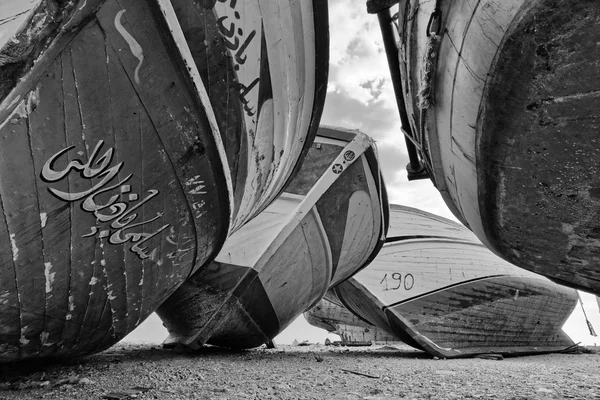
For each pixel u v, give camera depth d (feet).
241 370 11.41
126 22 5.87
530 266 8.16
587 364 17.89
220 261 14.05
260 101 8.66
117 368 10.92
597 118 5.34
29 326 7.65
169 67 6.46
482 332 22.31
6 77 5.42
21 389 8.27
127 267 8.23
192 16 6.82
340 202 15.42
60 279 7.36
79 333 8.66
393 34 10.18
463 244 23.11
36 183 6.18
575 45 4.96
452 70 6.98
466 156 7.53
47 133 5.96
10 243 6.40
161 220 8.02
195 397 7.73
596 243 6.73
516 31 5.27
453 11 6.61
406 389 8.75
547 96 5.49
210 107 7.21
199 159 7.60
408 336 19.89
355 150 15.14
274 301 15.58
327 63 10.14
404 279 20.79
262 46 8.21
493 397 7.85
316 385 9.19
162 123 6.85
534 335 26.45
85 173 6.55
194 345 14.21
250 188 9.87
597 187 5.96
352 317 35.22
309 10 9.00
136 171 7.06
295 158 11.76
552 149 5.92
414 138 10.49
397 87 10.81
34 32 5.39
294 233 14.64
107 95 6.19
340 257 16.56
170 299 14.35
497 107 6.04
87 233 7.18
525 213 6.97
